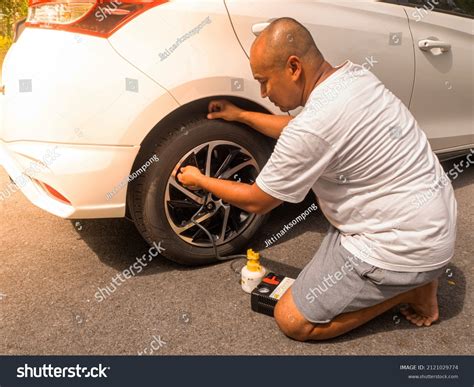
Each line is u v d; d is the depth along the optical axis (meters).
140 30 1.87
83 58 1.83
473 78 2.98
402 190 1.63
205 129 2.03
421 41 2.64
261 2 2.08
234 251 2.31
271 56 1.62
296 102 1.72
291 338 1.81
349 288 1.71
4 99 2.08
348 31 2.33
